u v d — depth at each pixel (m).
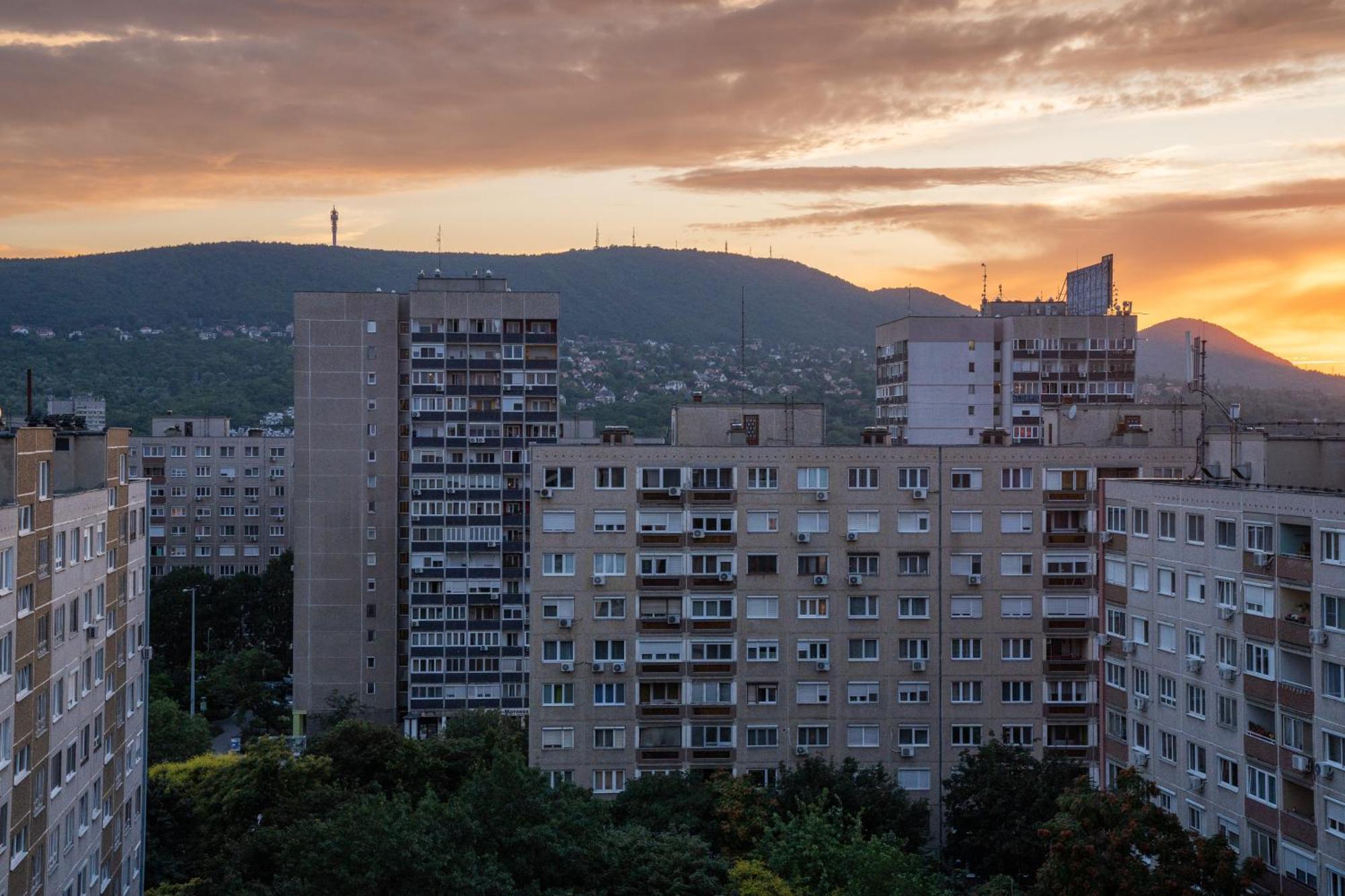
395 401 161.50
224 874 89.06
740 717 104.31
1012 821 91.25
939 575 106.00
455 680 157.75
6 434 65.38
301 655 160.62
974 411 179.75
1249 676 67.25
